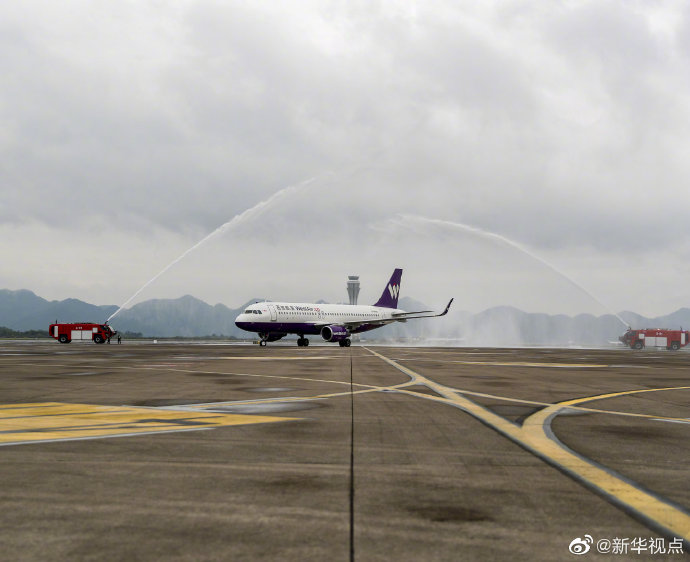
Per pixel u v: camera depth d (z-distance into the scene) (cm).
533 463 912
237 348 7231
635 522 631
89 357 4569
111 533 583
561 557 534
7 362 3819
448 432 1198
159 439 1099
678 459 957
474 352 6588
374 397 1852
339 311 8456
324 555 531
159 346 8056
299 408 1573
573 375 2975
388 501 699
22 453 965
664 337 10788
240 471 847
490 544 562
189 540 565
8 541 559
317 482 786
